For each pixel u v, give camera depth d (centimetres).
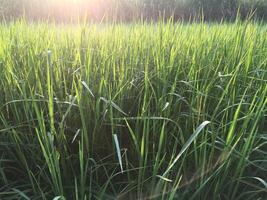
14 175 187
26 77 204
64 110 197
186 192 163
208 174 165
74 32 324
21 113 194
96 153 187
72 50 268
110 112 180
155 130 186
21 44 255
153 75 216
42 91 190
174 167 174
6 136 192
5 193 162
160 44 237
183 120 200
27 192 177
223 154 163
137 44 264
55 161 151
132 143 187
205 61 238
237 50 247
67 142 192
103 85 199
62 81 224
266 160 175
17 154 187
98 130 186
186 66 242
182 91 209
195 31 323
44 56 238
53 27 354
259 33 308
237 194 178
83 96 192
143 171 160
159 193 150
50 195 169
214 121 203
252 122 185
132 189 171
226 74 221
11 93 199
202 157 169
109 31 321
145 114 180
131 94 209
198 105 192
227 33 317
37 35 293
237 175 170
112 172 175
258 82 229
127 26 408
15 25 323
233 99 192
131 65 225
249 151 162
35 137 184
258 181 183
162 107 187
